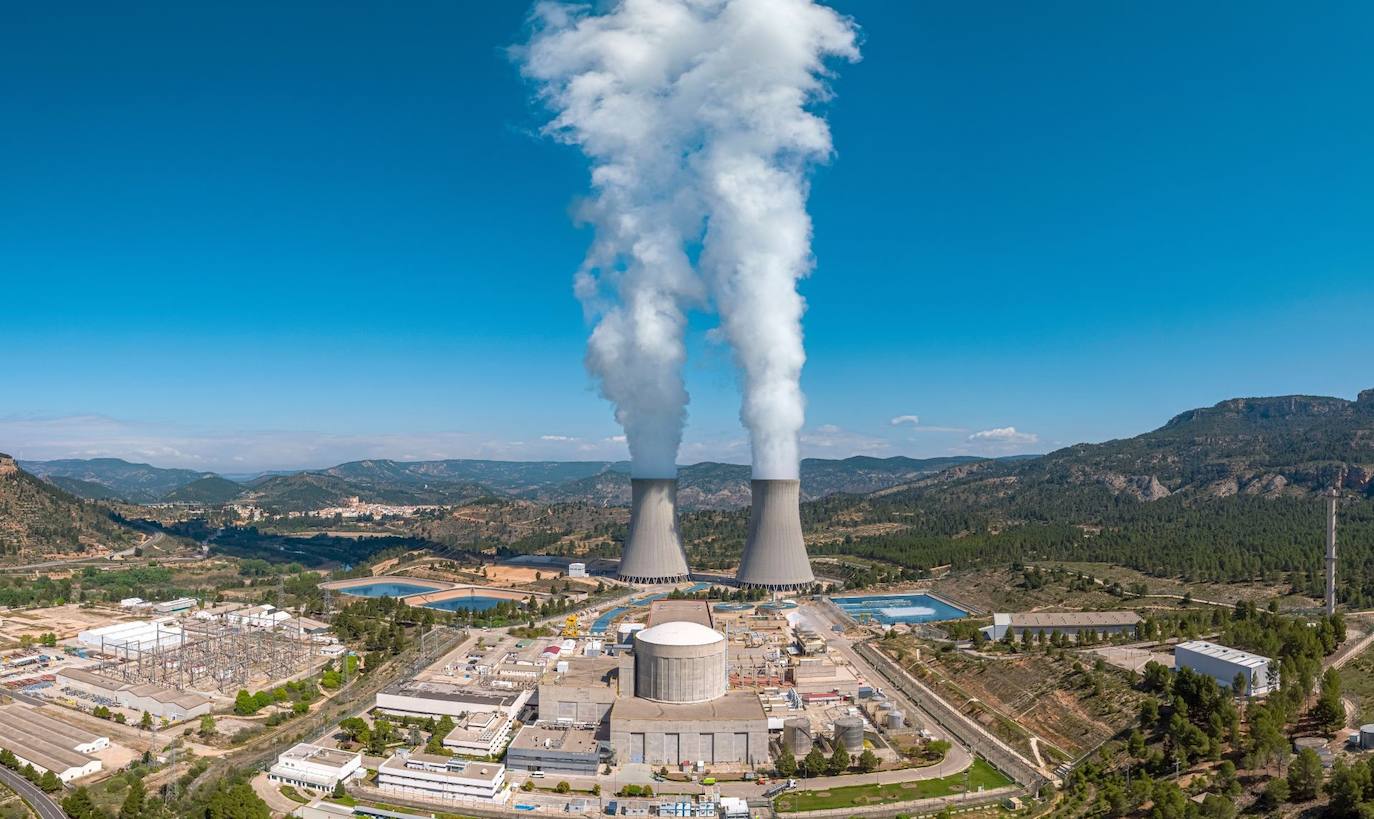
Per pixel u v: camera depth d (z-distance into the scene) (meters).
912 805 198.62
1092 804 186.50
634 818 195.88
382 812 198.50
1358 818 148.38
